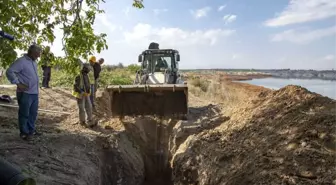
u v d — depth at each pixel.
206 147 7.34
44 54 6.35
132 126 9.60
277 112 7.10
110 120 10.03
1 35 4.80
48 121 8.82
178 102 9.29
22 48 6.33
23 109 6.30
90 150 7.11
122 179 7.59
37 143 6.51
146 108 9.47
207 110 11.91
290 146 5.68
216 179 6.17
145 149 9.56
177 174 7.71
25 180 3.41
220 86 21.73
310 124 5.97
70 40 5.76
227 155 6.48
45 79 14.92
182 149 8.17
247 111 8.16
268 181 5.17
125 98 9.48
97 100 11.97
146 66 12.12
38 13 5.88
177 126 9.39
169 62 12.18
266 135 6.48
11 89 12.83
